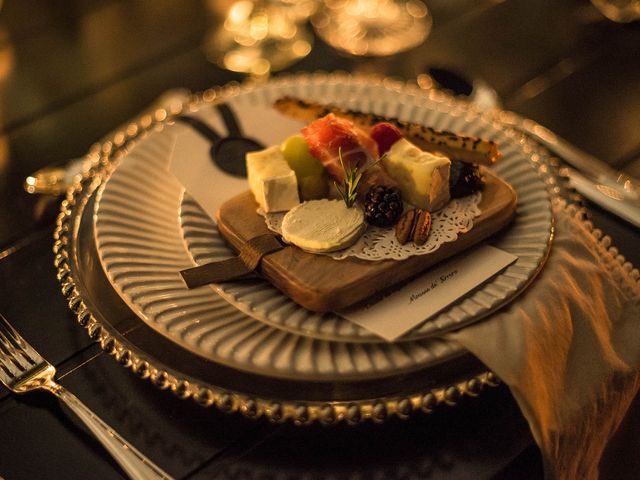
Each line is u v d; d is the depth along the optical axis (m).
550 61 0.60
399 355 0.32
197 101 0.51
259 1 0.65
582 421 0.33
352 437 0.33
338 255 0.36
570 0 0.67
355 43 0.61
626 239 0.43
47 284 0.41
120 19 0.65
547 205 0.40
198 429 0.34
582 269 0.37
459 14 0.65
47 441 0.33
